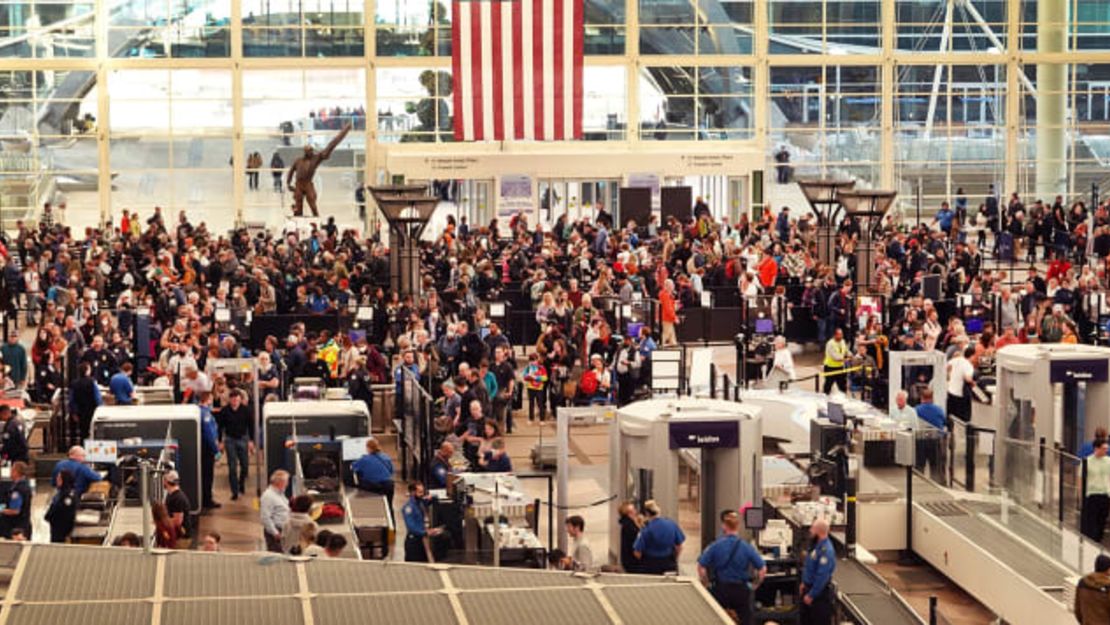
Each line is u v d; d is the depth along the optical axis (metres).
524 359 44.59
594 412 26.56
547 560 23.77
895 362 33.66
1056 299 44.28
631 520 23.28
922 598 25.27
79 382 32.19
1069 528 23.59
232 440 30.56
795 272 49.81
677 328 47.00
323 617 9.60
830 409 27.81
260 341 43.50
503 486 24.84
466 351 37.53
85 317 40.41
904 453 26.72
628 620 9.86
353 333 38.16
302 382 34.16
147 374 36.09
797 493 25.75
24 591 9.79
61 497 24.67
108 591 9.85
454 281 47.09
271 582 10.12
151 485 24.59
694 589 10.39
